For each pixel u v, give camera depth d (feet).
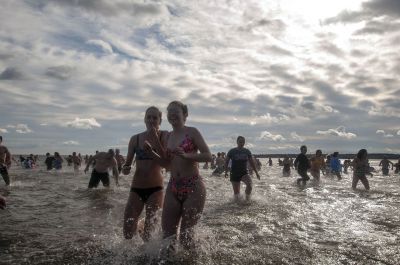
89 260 12.57
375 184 48.93
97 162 39.01
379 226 18.17
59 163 92.99
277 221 19.33
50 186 41.81
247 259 12.55
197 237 14.49
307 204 26.00
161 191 15.23
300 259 12.63
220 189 38.93
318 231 16.97
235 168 31.14
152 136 15.15
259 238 15.47
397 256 13.06
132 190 15.26
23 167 108.17
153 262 12.28
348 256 13.01
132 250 13.67
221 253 13.20
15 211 23.00
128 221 14.79
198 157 13.76
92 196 31.42
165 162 14.57
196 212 13.76
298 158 47.19
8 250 13.87
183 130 14.69
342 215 21.31
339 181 53.83
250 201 27.81
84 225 18.67
